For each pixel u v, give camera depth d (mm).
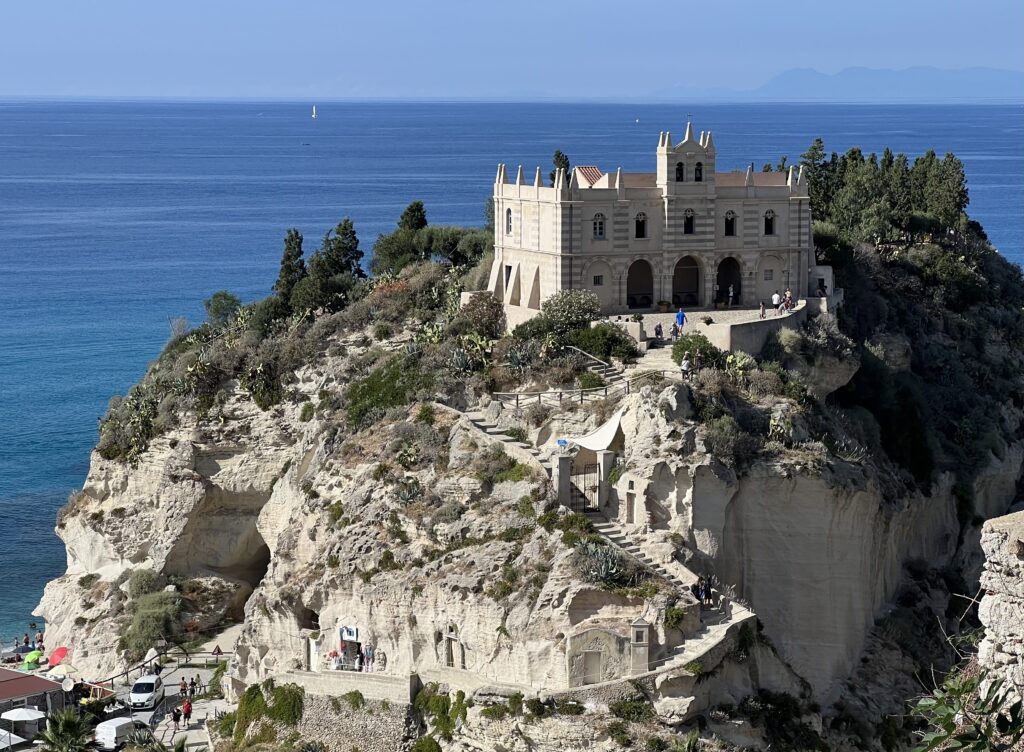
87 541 134250
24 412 188250
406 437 109250
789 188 129125
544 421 108062
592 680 90188
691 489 99688
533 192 126438
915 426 124250
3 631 131250
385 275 150750
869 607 108312
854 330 133125
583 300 119938
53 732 93562
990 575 41594
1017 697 40344
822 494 103125
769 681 95500
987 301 160500
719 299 129000
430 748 92000
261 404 132375
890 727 101812
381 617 101438
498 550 97688
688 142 125500
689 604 92000
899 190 163375
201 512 131250
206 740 104500
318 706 97188
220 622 129500
